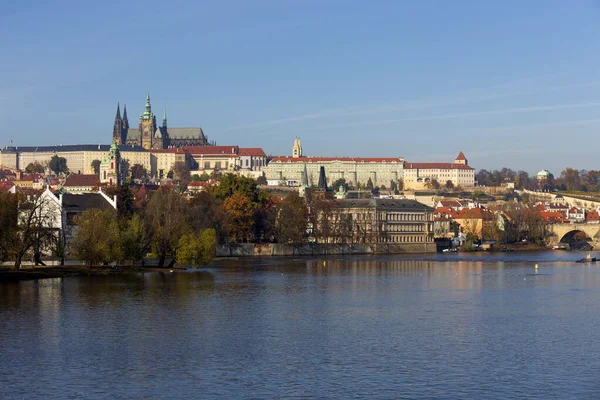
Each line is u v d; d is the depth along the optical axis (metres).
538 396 132.62
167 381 139.75
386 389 135.88
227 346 165.88
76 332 178.25
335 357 156.88
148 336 175.12
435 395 132.88
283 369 147.75
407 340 173.00
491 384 139.00
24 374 143.38
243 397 131.50
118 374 143.88
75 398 130.38
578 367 150.00
